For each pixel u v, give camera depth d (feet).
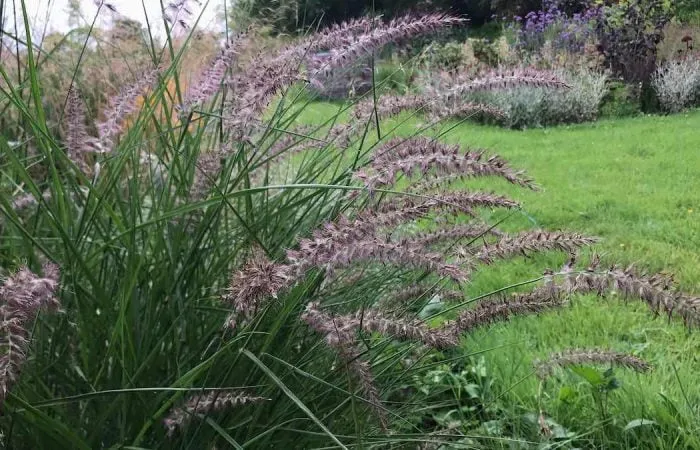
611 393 8.52
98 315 5.22
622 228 16.49
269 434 5.28
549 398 8.64
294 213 6.28
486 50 45.21
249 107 5.09
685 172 22.18
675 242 15.47
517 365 9.18
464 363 9.73
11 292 2.77
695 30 48.14
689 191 19.69
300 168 6.69
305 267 3.94
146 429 4.91
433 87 6.00
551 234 5.19
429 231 6.26
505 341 10.19
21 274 2.86
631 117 38.45
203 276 5.72
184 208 4.66
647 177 21.72
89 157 6.59
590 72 39.75
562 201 18.92
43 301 2.87
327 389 5.77
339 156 7.10
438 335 4.26
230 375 5.32
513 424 8.09
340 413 5.84
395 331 4.19
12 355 2.70
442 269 3.97
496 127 34.27
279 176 8.18
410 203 4.98
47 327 5.12
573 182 21.50
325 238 3.93
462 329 5.83
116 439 5.11
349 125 6.42
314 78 5.30
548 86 5.66
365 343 5.30
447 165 4.46
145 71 5.82
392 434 6.02
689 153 24.99
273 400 5.50
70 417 5.03
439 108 5.93
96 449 5.05
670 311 4.18
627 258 13.58
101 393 4.10
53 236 5.90
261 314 4.60
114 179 5.26
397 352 6.55
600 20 45.32
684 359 10.05
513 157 26.07
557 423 8.21
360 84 7.26
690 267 13.48
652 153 26.03
